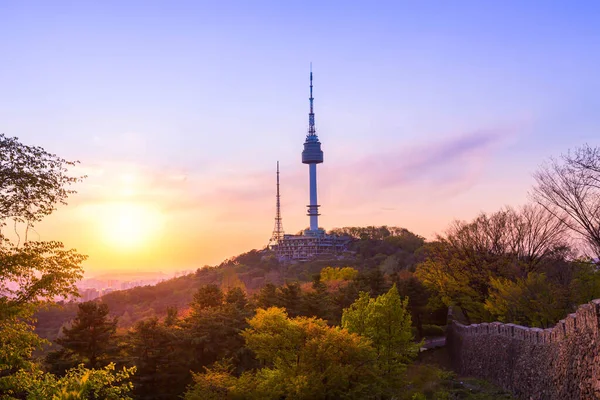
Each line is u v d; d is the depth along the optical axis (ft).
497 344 180.04
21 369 102.89
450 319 289.94
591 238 204.23
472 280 270.46
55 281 106.73
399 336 157.38
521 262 258.16
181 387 184.75
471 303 268.21
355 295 281.54
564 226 260.01
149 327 182.09
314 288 260.62
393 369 152.97
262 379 146.30
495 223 275.80
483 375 191.31
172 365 180.96
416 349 159.84
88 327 178.19
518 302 192.03
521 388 153.07
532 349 148.25
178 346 191.42
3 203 104.42
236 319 201.77
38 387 93.30
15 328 105.60
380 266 584.40
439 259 290.15
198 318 207.41
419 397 143.84
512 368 163.22
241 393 145.07
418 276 315.78
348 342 139.23
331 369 137.18
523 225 268.62
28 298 105.19
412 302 309.22
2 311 100.63
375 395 145.07
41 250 106.01
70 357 174.09
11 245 104.58
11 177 104.27
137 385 171.63
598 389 96.89
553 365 128.06
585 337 105.60
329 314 238.48
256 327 148.77
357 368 141.18
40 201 106.93
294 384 133.80
